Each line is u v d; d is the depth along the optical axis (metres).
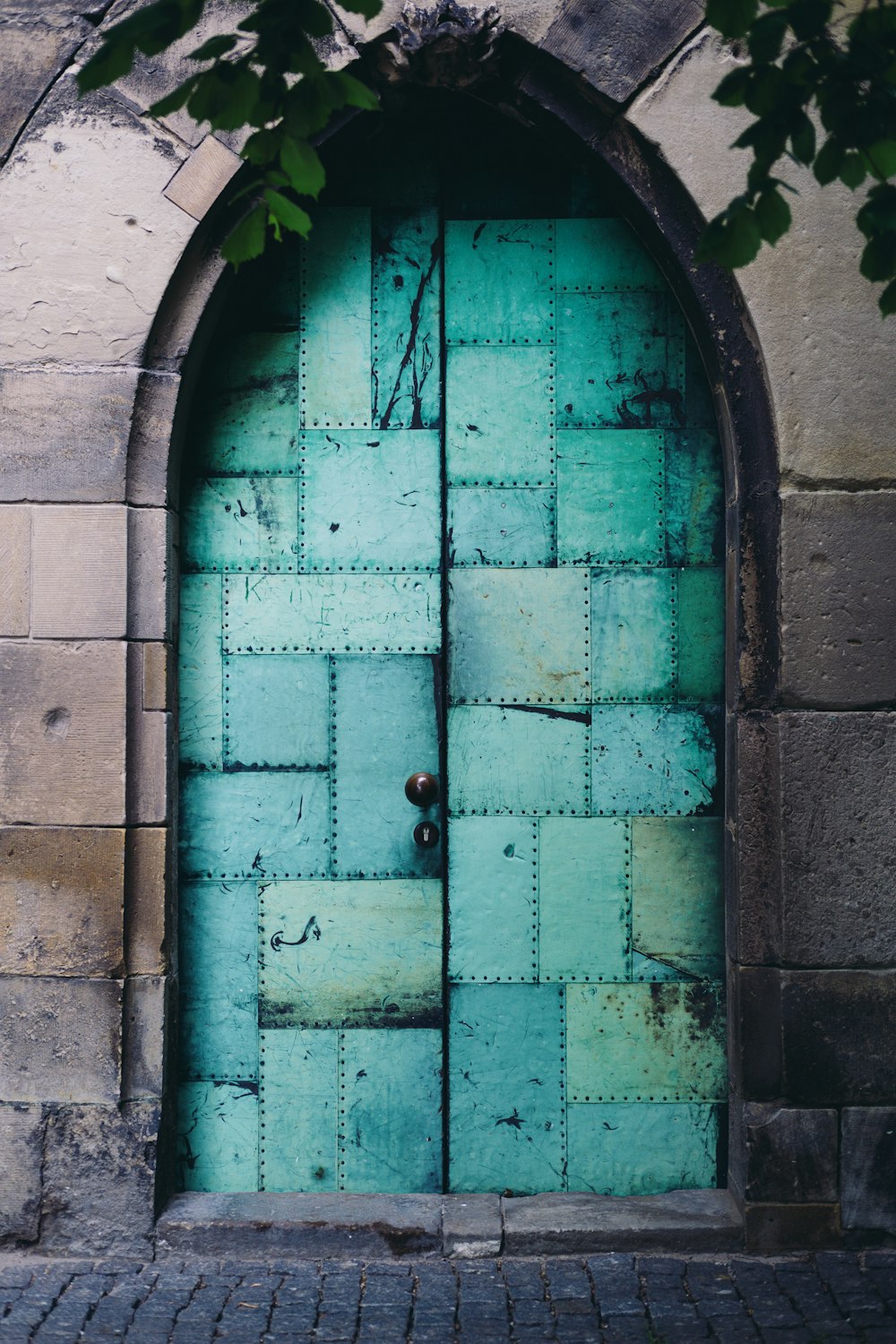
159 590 3.36
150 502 3.36
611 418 3.55
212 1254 3.28
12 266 3.29
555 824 3.54
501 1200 3.46
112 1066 3.28
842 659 3.25
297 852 3.54
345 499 3.55
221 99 2.18
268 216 2.31
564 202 3.55
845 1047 3.25
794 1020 3.26
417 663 3.55
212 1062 3.53
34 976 3.29
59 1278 3.13
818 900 3.25
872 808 3.25
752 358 3.31
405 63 3.29
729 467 3.41
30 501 3.31
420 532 3.55
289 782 3.54
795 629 3.25
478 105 3.52
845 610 3.25
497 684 3.55
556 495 3.55
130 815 3.33
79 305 3.29
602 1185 3.52
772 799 3.30
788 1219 3.26
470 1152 3.53
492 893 3.54
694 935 3.53
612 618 3.55
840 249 3.25
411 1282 3.12
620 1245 3.27
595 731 3.54
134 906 3.34
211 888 3.54
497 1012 3.54
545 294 3.55
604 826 3.54
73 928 3.29
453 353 3.55
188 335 3.36
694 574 3.55
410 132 3.55
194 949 3.53
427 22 3.24
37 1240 3.28
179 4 2.04
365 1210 3.38
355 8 2.12
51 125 3.28
